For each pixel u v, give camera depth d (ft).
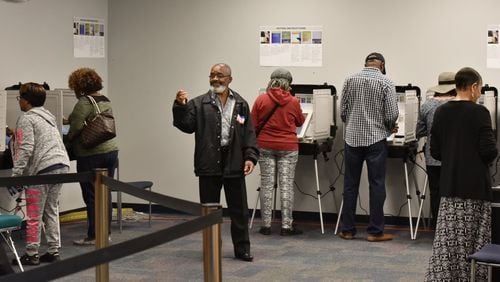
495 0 23.30
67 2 25.27
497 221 14.88
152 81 26.89
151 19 26.78
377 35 24.38
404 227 24.17
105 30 27.14
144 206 27.12
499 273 14.53
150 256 19.34
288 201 22.53
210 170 18.17
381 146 21.34
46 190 18.25
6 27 22.68
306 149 23.61
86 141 20.10
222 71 18.08
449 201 14.87
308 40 25.04
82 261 8.30
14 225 17.01
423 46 23.99
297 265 18.54
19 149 17.88
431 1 23.85
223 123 18.26
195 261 18.76
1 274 12.58
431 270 15.17
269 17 25.43
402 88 23.76
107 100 20.76
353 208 21.94
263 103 22.17
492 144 14.48
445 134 14.97
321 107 23.21
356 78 21.30
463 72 14.89
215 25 26.07
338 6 24.71
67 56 25.38
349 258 19.39
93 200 20.80
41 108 18.38
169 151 26.89
